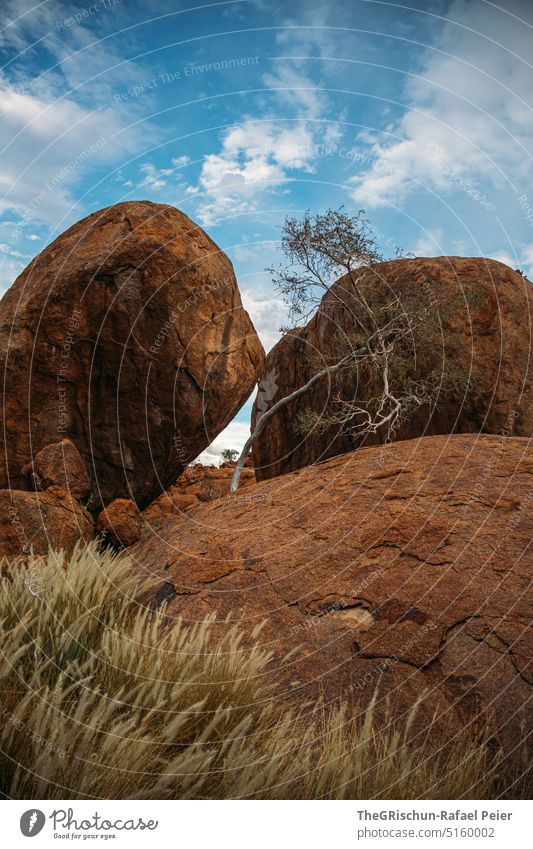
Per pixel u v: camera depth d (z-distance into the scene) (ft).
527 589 12.07
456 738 9.52
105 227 32.01
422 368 30.89
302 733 9.50
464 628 11.44
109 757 7.18
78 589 12.92
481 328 30.35
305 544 15.31
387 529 14.83
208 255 32.91
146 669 9.72
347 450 35.06
